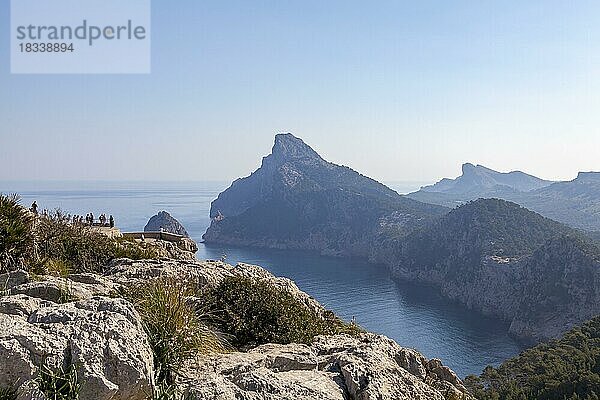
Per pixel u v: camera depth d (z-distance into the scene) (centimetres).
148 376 661
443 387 1275
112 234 2688
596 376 4978
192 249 3381
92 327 665
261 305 1253
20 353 597
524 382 5681
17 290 891
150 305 865
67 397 573
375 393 801
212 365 830
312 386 766
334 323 1661
